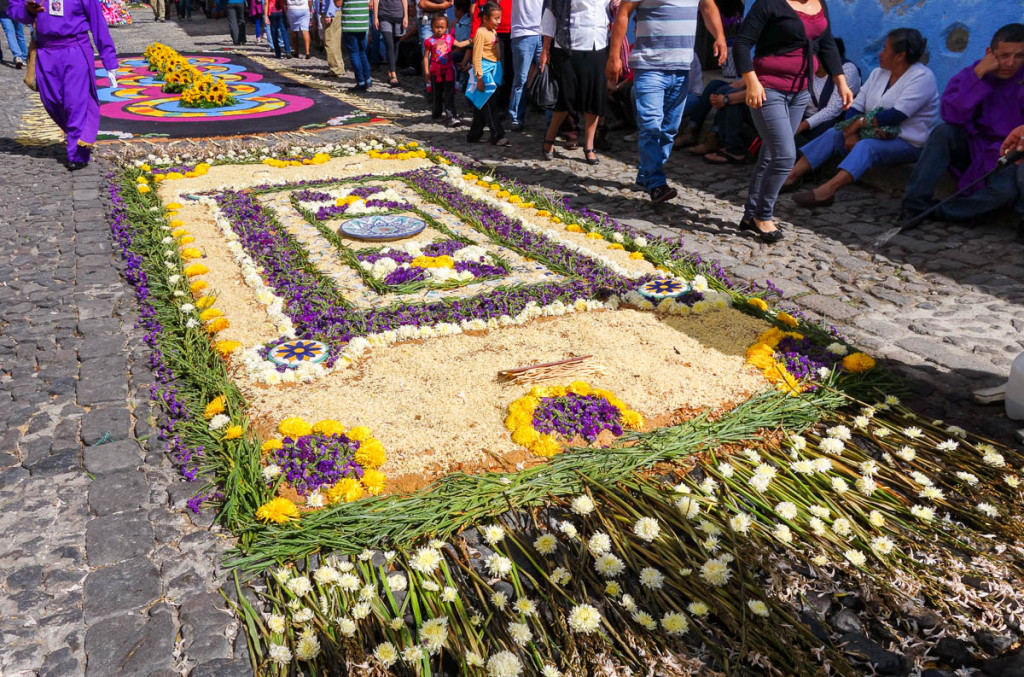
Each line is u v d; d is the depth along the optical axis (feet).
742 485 10.16
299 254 18.25
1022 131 15.07
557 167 27.20
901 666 7.73
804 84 18.37
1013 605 8.33
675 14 20.95
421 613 8.30
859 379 12.69
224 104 38.58
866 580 8.66
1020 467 10.64
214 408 11.66
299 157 28.35
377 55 52.06
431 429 11.21
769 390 12.35
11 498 9.90
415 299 15.98
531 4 28.89
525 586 8.64
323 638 7.84
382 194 23.21
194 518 9.57
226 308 15.43
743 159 27.25
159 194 23.24
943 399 12.41
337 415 11.58
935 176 19.86
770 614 8.09
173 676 7.47
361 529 9.24
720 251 19.12
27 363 13.33
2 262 17.80
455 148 30.01
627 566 8.90
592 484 10.03
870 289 16.69
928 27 25.14
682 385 12.50
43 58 24.81
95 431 11.33
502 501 9.73
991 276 17.10
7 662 7.57
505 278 17.13
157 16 90.07
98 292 16.24
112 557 8.91
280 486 9.94
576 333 14.43
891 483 10.44
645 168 22.58
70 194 23.17
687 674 7.48
